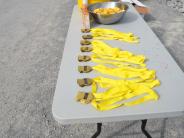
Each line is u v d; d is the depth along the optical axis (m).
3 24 5.41
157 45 1.93
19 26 5.23
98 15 2.27
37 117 2.78
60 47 4.20
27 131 2.61
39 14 5.82
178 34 4.30
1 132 2.62
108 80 1.50
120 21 2.44
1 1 7.14
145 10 4.30
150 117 1.28
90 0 2.64
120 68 1.62
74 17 2.67
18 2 6.94
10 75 3.56
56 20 5.34
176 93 1.39
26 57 3.99
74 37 2.16
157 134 2.43
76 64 1.73
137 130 2.48
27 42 4.49
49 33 4.76
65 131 2.57
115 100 1.35
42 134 2.56
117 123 2.58
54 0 6.80
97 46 1.92
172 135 2.43
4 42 4.56
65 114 1.29
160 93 1.40
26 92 3.18
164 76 1.54
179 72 1.58
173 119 2.61
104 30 2.21
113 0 2.79
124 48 1.91
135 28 2.27
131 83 1.47
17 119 2.78
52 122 2.70
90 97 1.37
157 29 4.49
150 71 1.58
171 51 3.79
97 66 1.66
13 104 3.00
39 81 3.37
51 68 3.63
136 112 1.28
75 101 1.37
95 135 1.79
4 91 3.23
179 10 5.31
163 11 5.30
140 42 2.00
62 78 1.58
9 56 4.07
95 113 1.28
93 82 1.50
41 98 3.05
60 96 1.42
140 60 1.70
